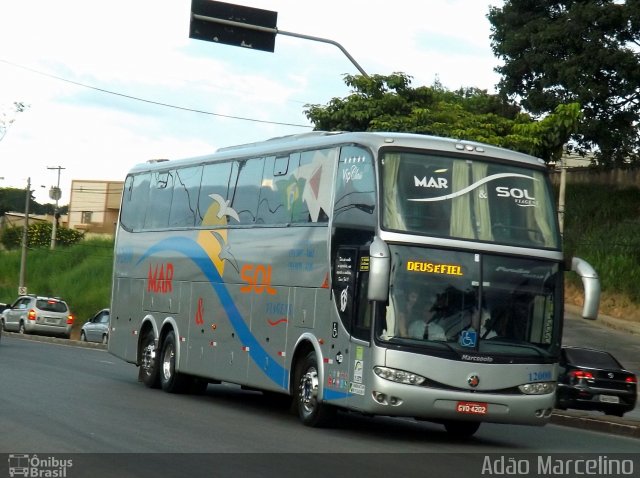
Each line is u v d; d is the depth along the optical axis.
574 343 51.16
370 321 17.75
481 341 17.88
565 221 68.81
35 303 60.03
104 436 16.48
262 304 21.72
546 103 63.38
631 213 67.06
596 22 62.38
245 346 22.28
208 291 24.31
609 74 62.97
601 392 28.50
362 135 19.08
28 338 58.06
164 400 23.78
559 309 18.52
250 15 28.19
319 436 18.14
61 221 123.62
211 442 16.39
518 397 17.94
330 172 19.88
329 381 18.92
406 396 17.47
